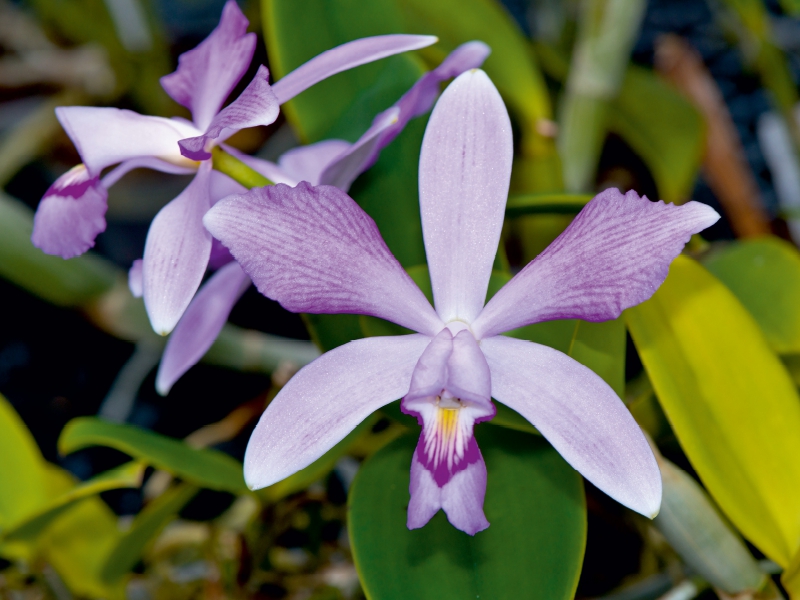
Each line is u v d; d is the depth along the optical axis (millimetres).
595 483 258
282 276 262
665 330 298
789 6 381
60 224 291
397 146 322
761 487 292
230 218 257
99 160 271
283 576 371
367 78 333
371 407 265
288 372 358
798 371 334
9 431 341
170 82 290
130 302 414
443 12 379
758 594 296
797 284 336
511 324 270
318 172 308
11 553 338
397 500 287
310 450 262
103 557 345
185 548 386
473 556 275
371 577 273
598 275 261
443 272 269
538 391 264
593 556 368
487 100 265
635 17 399
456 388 258
